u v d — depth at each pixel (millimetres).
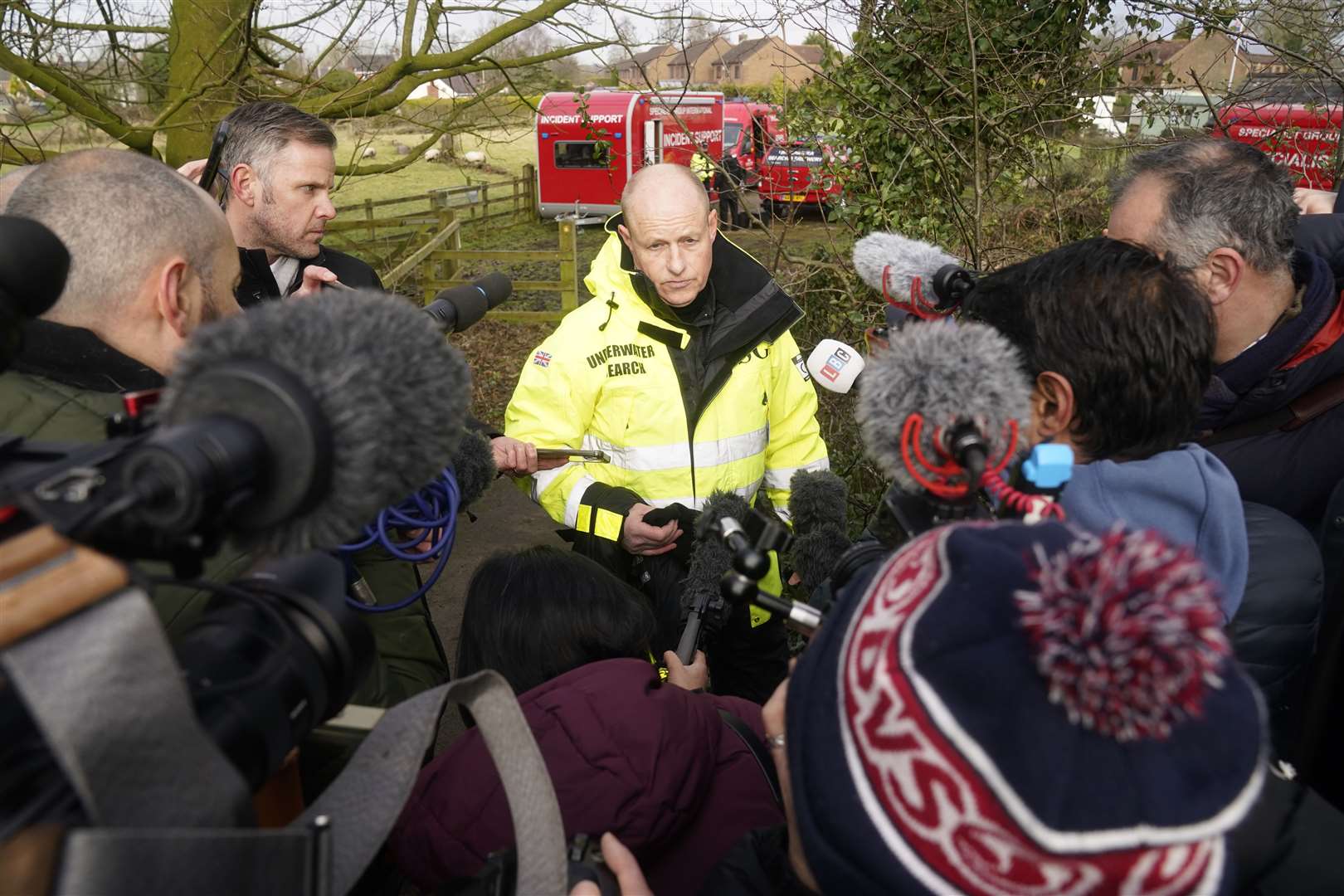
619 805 1198
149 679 536
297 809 928
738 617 2359
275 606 760
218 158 2332
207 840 552
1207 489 1096
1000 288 1190
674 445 2297
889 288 1521
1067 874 603
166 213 1281
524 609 1541
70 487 603
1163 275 1114
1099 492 1087
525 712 1329
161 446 573
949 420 901
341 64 5492
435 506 1415
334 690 775
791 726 777
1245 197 1595
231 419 631
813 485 1866
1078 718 602
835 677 749
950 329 959
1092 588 604
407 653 1493
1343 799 1258
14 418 1188
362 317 745
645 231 2141
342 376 674
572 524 2326
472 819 1199
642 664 1397
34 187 1268
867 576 861
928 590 694
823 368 2270
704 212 2180
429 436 766
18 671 485
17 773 532
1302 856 875
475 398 7051
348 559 1368
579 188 15477
